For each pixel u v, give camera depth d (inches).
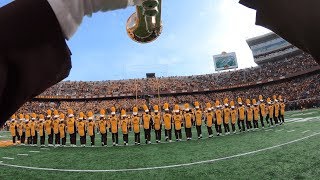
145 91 2206.0
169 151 517.3
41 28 24.8
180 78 2434.8
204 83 2317.9
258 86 2129.7
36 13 24.7
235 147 496.7
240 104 844.0
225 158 400.5
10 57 24.1
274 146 461.4
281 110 911.7
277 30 29.7
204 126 1176.2
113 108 712.4
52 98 2063.2
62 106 2070.6
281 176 280.1
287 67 2058.3
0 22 24.1
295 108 1659.7
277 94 1915.6
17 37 24.2
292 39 29.3
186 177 311.3
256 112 875.4
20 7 24.7
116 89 2236.7
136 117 699.4
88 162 444.8
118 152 547.8
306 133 574.9
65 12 25.3
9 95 24.9
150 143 689.6
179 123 712.4
